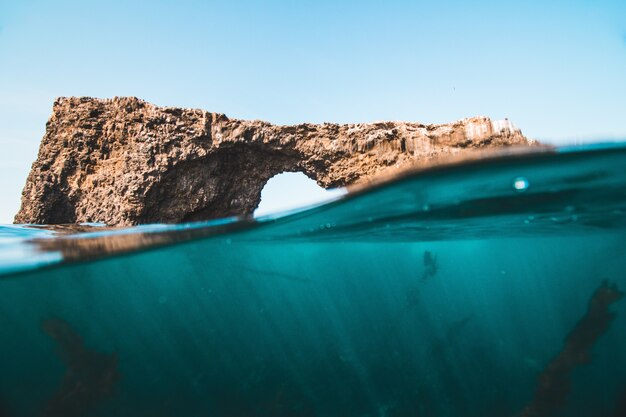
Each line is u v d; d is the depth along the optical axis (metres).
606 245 19.53
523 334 29.52
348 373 15.02
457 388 12.84
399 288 41.94
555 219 12.19
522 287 40.59
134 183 20.61
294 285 32.97
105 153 22.56
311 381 14.34
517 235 17.12
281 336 32.00
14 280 13.62
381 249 23.98
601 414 9.69
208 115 23.45
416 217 11.47
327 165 24.16
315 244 19.52
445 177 7.40
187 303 30.47
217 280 23.20
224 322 34.12
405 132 23.77
